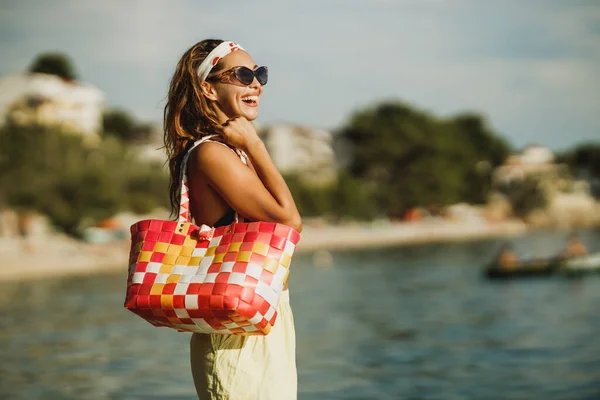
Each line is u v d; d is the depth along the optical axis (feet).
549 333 65.87
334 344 62.18
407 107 410.31
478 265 165.89
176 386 44.37
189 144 9.29
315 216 327.47
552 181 456.45
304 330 72.18
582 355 53.98
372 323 76.79
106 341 64.34
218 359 8.95
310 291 118.21
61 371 50.08
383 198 373.61
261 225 8.25
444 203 382.83
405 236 337.31
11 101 253.03
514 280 118.62
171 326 8.59
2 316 87.76
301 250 255.50
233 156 8.74
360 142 397.60
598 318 74.64
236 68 9.24
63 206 202.18
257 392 8.85
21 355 57.36
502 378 46.75
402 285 123.95
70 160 208.64
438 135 401.08
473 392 42.86
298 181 329.11
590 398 40.63
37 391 43.55
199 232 8.43
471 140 478.18
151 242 8.56
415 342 62.69
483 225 401.90
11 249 184.55
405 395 42.19
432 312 85.46
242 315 7.95
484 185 417.90
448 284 121.49
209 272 8.17
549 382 45.09
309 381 46.52
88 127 275.59
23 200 198.29
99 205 208.54
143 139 306.76
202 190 8.91
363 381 46.26
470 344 60.90
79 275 159.22
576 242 127.03
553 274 119.44
